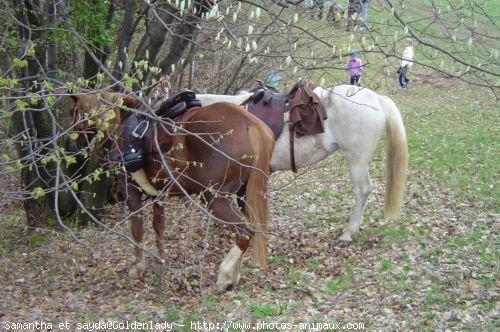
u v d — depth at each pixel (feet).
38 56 35.42
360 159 34.53
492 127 55.31
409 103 66.08
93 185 39.01
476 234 34.63
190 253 34.60
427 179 43.91
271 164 34.63
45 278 33.71
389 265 32.17
